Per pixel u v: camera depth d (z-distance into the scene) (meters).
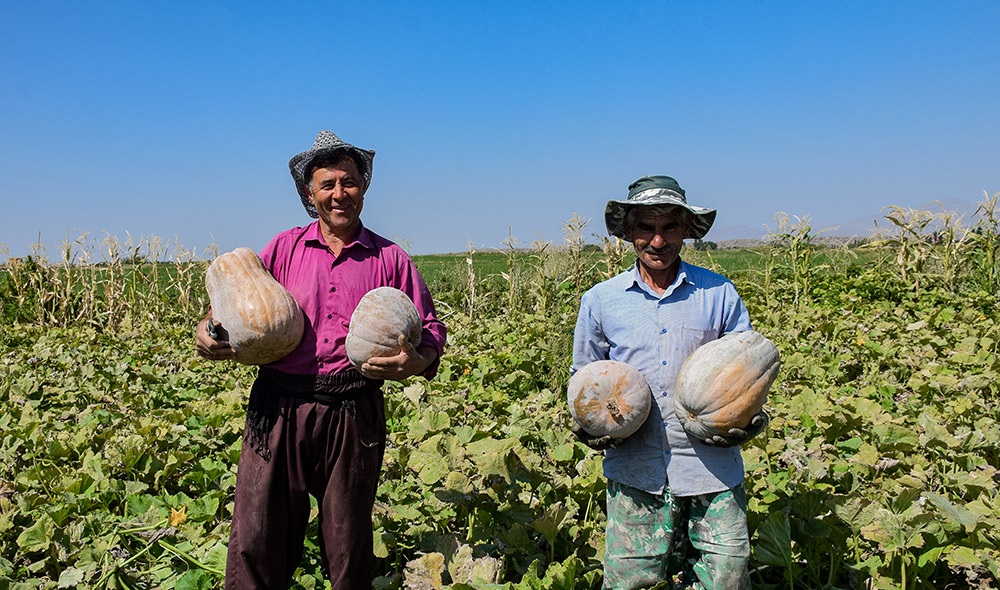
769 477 5.19
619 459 3.79
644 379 3.70
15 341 13.87
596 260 14.73
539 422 6.71
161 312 16.41
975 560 3.93
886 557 4.23
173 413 7.05
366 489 3.85
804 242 15.43
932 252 15.56
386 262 4.00
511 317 14.27
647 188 3.64
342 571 3.81
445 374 9.23
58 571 4.68
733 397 3.47
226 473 5.86
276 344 3.69
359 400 3.82
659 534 3.77
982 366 8.60
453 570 4.07
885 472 5.23
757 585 4.33
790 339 10.90
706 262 17.86
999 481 5.30
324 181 3.81
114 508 5.54
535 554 4.50
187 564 4.64
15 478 5.87
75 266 16.88
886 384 8.00
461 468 5.12
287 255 3.98
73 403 8.47
